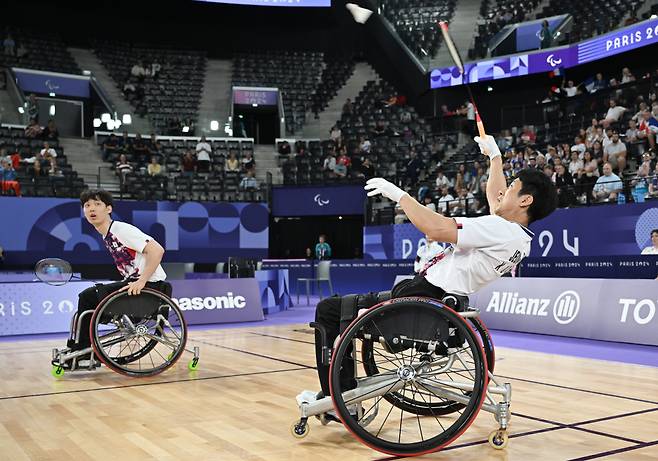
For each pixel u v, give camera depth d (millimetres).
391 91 20953
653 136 12016
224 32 23969
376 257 14656
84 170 16750
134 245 4797
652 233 9414
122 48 22766
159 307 4949
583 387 4445
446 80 18938
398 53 20969
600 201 11008
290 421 3521
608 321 6902
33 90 19641
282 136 20438
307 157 17875
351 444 3084
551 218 11383
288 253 19094
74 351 4898
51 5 22203
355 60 23328
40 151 16141
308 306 12438
